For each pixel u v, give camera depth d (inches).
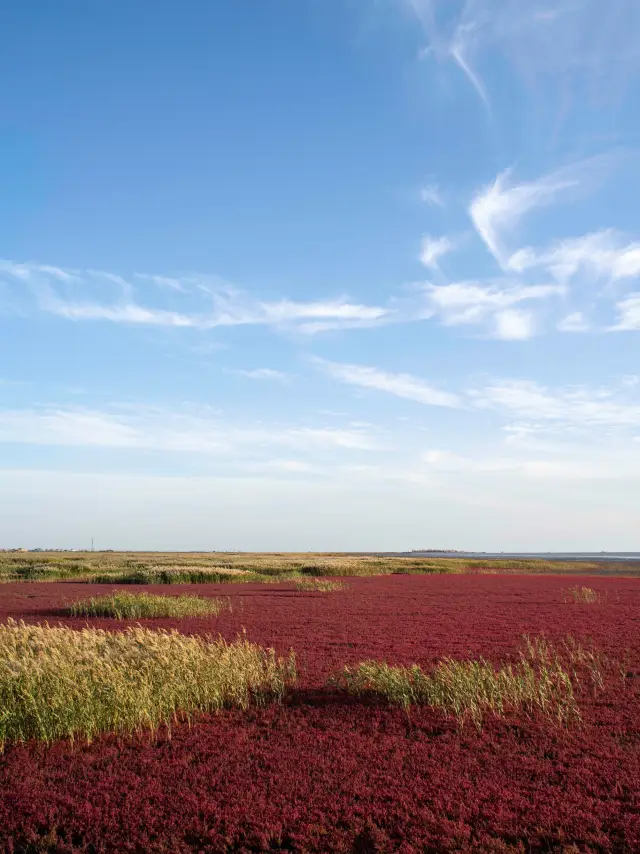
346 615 806.5
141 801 241.8
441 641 589.3
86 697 323.9
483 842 209.2
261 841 212.1
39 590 1284.4
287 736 313.7
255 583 1517.0
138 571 1690.5
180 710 354.3
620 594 1156.5
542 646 555.8
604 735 311.9
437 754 287.7
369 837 213.9
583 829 217.0
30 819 228.2
